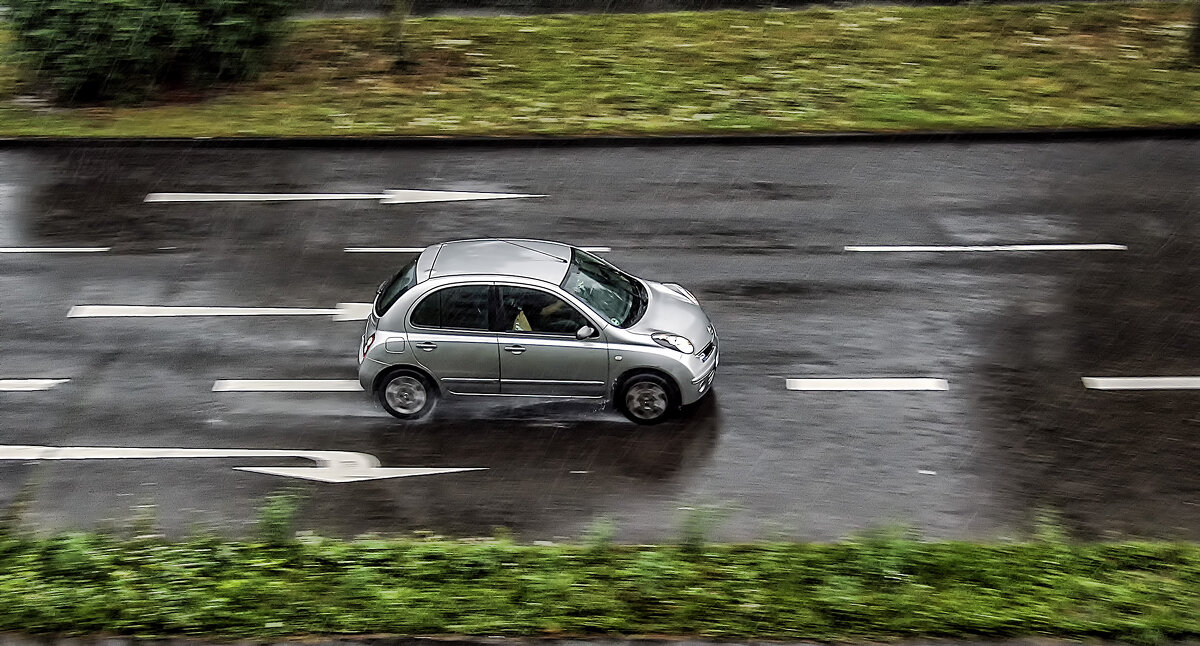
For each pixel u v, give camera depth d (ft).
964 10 76.38
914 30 74.02
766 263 49.83
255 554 30.04
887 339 43.68
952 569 29.07
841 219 53.78
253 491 35.22
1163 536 32.68
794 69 69.41
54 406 39.83
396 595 27.35
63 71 65.92
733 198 55.98
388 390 38.45
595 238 52.34
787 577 28.53
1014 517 33.68
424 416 38.96
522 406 39.55
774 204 55.31
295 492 35.09
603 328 37.65
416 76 69.82
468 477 35.78
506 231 53.11
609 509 34.19
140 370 42.09
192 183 58.13
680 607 26.68
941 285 47.73
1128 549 30.60
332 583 28.22
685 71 69.41
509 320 37.88
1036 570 29.14
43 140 62.08
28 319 45.68
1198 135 61.41
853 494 34.83
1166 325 44.29
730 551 30.55
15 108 66.69
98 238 52.65
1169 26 73.46
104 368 42.24
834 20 75.56
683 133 62.23
